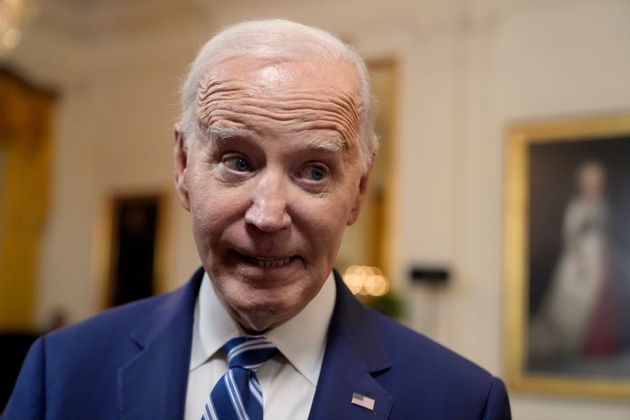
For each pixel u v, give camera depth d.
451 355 1.76
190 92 1.56
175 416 1.56
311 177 1.46
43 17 10.31
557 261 7.60
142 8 10.25
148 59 10.44
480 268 7.96
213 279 1.53
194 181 1.49
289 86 1.42
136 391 1.61
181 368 1.62
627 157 7.39
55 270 10.54
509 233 7.80
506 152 7.89
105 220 10.42
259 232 1.42
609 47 7.58
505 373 7.67
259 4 9.36
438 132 8.32
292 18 9.17
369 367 1.66
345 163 1.49
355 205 1.65
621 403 7.18
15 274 10.16
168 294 1.87
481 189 8.05
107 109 10.66
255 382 1.57
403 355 1.73
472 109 8.20
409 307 8.14
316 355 1.66
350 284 8.45
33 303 10.38
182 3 9.87
